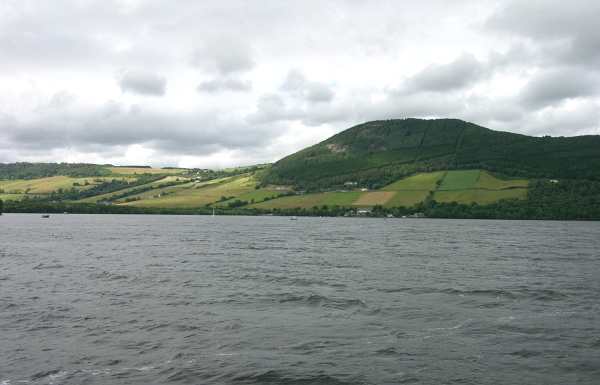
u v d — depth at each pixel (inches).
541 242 4569.4
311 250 3708.2
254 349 1160.2
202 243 4293.8
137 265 2677.2
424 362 1079.0
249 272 2427.4
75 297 1748.3
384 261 2967.5
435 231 6427.2
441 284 2076.8
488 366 1057.5
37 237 4872.0
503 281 2167.8
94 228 6668.3
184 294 1813.5
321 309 1582.2
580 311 1568.7
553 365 1063.6
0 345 1174.3
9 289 1902.1
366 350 1158.3
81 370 1019.3
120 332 1291.8
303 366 1049.5
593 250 3774.6
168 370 1022.4
